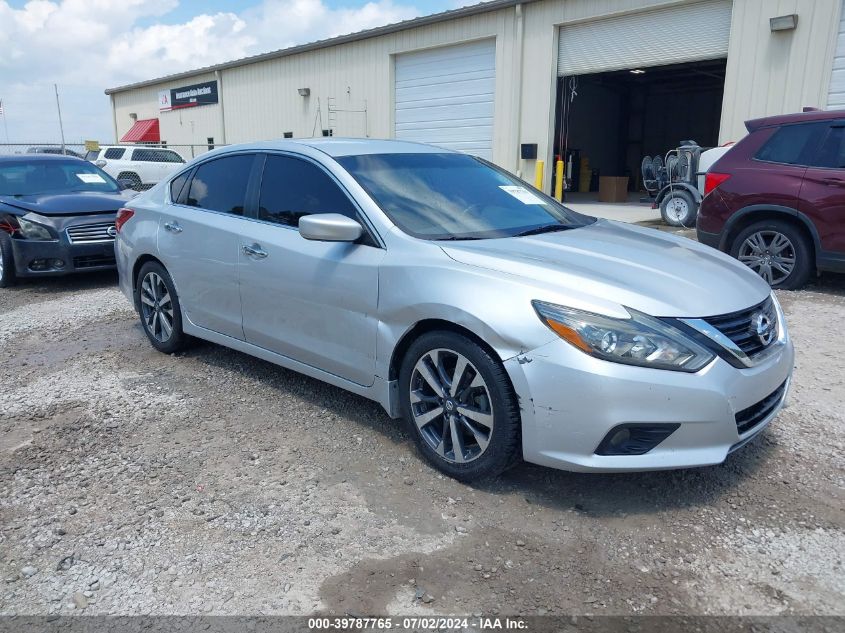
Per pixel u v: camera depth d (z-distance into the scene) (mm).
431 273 3297
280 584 2613
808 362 4977
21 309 7148
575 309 2918
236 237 4336
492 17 17703
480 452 3197
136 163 21438
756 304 3240
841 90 12562
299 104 24109
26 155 9344
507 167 18078
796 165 6969
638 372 2818
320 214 3777
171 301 5070
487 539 2879
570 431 2898
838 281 7605
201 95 29047
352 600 2521
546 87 17000
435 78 19562
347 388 3838
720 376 2885
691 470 3424
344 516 3057
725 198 7402
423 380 3432
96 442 3828
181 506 3154
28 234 7859
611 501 3156
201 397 4449
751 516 3031
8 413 4273
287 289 3996
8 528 3002
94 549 2844
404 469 3467
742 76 13766
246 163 4543
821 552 2775
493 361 3072
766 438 3764
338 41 21703
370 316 3566
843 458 3533
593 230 4062
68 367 5137
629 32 15570
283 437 3848
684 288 3121
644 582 2611
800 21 12852
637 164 31328
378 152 4254
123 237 5457
